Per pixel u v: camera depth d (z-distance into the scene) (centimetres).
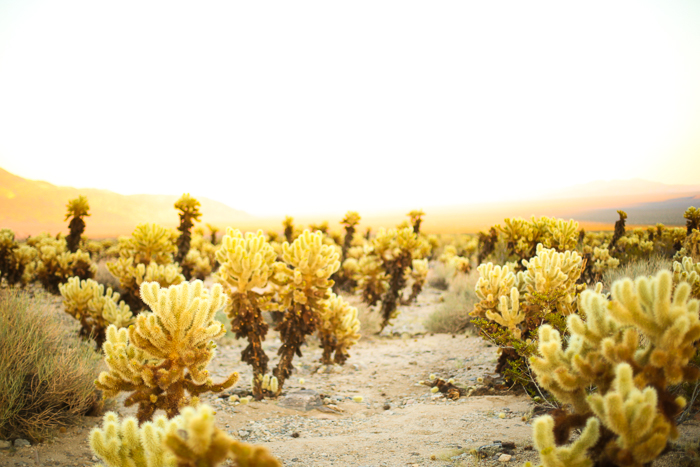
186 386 297
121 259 806
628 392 164
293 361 743
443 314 955
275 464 133
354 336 689
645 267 739
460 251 2639
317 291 561
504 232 982
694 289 398
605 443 174
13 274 1102
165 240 925
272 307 546
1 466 291
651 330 178
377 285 1119
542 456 176
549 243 818
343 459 327
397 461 312
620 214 1077
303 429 427
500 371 529
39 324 497
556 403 394
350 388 590
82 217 1314
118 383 286
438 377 596
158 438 166
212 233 2369
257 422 448
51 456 319
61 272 1082
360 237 2125
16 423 354
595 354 193
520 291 557
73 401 390
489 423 389
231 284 528
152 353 286
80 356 471
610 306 182
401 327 1032
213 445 137
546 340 211
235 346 832
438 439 358
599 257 901
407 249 992
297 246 556
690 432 287
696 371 172
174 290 289
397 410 482
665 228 1186
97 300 637
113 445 171
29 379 390
